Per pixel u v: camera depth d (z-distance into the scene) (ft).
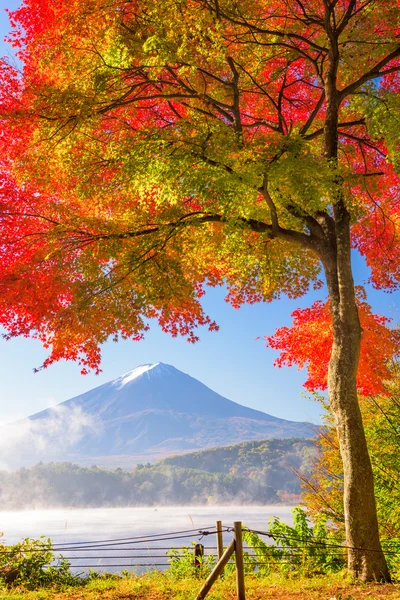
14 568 36.14
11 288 37.17
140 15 34.94
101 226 38.37
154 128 33.86
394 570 36.14
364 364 41.14
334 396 35.73
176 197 34.91
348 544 33.63
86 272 37.55
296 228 41.42
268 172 31.22
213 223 45.03
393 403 46.78
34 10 35.09
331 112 38.60
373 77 38.83
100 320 38.34
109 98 37.58
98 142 39.96
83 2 33.65
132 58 34.55
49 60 35.06
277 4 39.19
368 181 41.93
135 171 33.17
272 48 39.81
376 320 42.98
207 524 595.88
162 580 33.22
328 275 38.34
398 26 37.73
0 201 38.78
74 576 37.22
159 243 38.24
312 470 55.36
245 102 46.57
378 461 44.91
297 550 39.32
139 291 38.11
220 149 31.58
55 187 41.34
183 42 32.86
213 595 27.30
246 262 45.78
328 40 38.14
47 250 38.19
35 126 36.01
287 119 48.06
